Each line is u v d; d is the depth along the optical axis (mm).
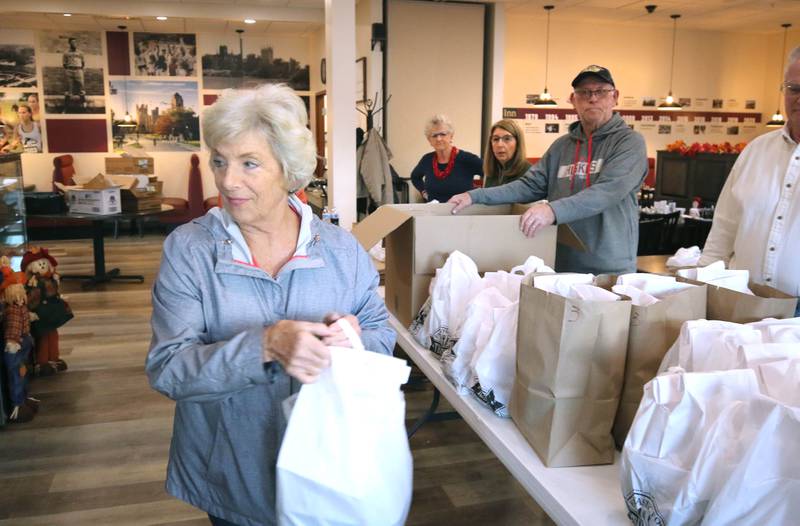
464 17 8078
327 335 1100
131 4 8242
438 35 8016
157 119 10367
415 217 2051
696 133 10695
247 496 1287
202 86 10453
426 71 8039
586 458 1310
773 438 917
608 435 1325
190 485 1346
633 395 1317
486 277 1885
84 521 2479
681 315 1354
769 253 2135
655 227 5812
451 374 1713
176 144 10492
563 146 2672
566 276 1566
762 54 10773
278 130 1164
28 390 3682
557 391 1289
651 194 8109
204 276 1248
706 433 1002
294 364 1044
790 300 1372
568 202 2205
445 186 4770
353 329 1143
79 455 2980
